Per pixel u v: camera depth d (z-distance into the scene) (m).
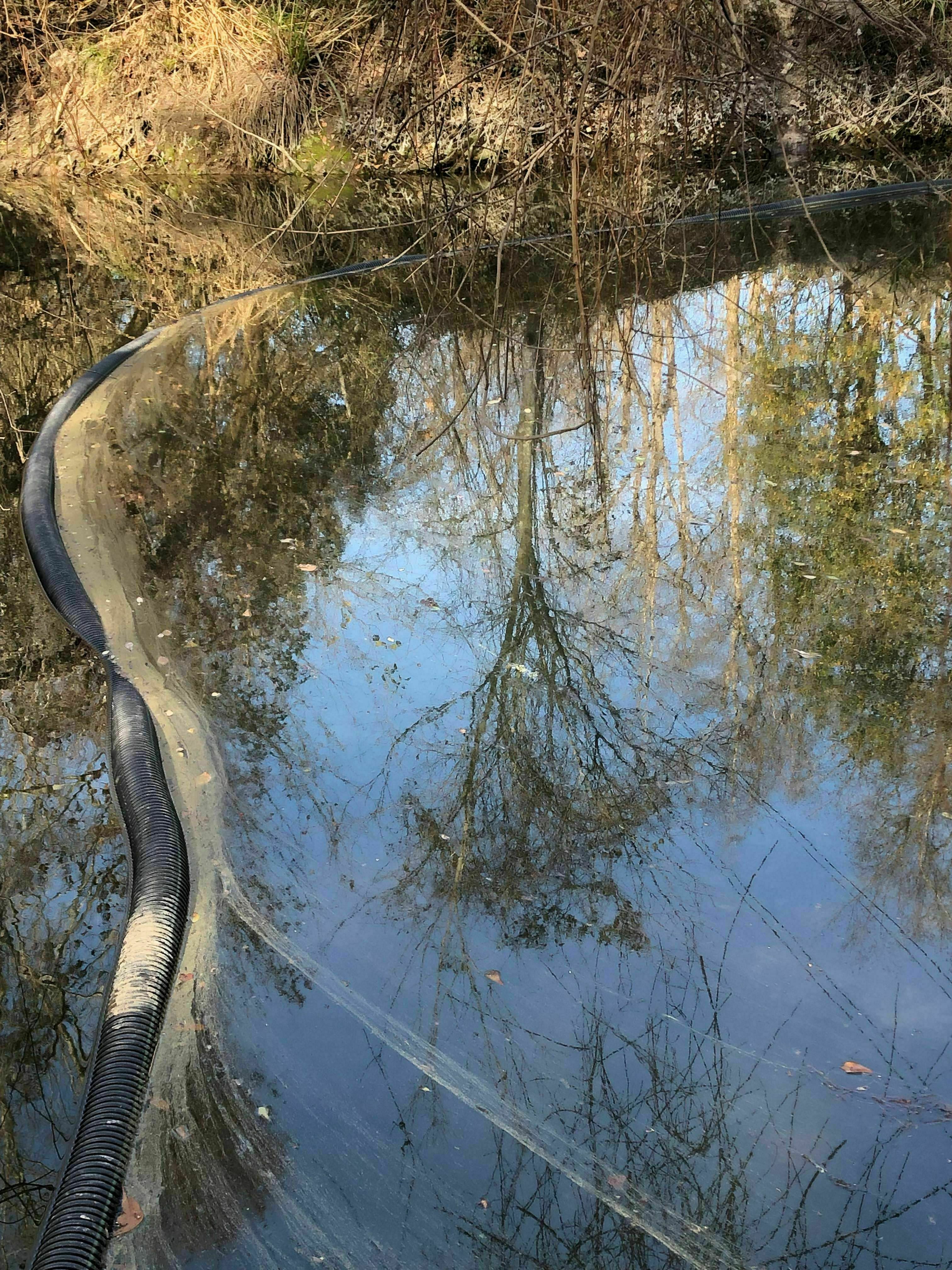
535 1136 2.26
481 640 4.19
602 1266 1.98
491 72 9.91
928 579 4.41
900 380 6.54
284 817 3.27
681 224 9.95
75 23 14.56
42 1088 2.42
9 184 13.84
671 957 2.72
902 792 3.25
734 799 3.27
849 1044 2.46
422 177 9.06
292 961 2.73
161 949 2.72
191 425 6.38
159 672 4.01
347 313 8.43
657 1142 2.24
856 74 11.35
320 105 13.80
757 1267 1.96
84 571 4.75
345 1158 2.21
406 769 3.48
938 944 2.72
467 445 5.99
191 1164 2.21
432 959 2.74
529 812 3.27
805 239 9.48
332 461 5.85
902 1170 2.17
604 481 5.47
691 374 6.81
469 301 8.41
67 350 8.05
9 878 3.07
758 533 4.88
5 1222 2.14
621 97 6.62
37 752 3.66
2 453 6.26
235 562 4.83
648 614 4.31
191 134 14.12
